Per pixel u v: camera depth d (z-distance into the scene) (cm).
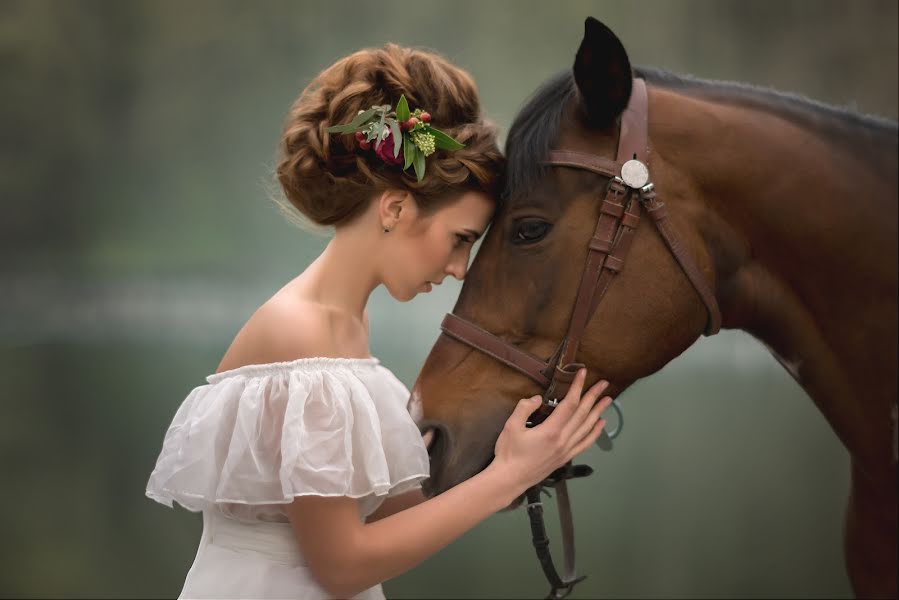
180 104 6372
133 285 5906
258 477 232
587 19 233
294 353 241
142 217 6259
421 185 248
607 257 245
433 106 258
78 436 1536
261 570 243
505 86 6888
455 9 6850
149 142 6303
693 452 1548
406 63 263
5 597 744
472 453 253
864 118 260
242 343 252
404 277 258
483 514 241
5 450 1426
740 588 801
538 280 249
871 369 254
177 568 854
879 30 5516
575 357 249
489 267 258
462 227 256
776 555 919
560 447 244
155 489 245
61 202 5950
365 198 253
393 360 2781
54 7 5694
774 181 250
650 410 2089
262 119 6544
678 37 6241
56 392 2091
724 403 2220
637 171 243
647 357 250
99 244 6062
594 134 249
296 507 234
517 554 970
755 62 6009
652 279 246
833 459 1458
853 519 286
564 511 270
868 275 250
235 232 6462
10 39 5581
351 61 263
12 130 5647
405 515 239
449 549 1009
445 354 260
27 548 924
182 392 2088
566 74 259
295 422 229
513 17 6819
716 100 257
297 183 254
